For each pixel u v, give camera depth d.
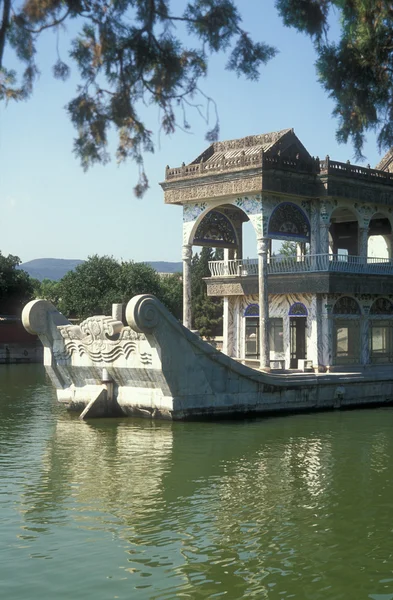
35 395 38.62
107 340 28.33
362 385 33.59
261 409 29.94
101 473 19.83
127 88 11.32
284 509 16.53
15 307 79.00
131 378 28.36
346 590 12.25
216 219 39.22
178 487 18.38
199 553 13.78
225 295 39.22
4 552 13.83
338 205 36.31
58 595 11.98
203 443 23.98
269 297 37.62
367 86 15.92
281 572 12.95
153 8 11.06
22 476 19.52
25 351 72.44
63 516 15.97
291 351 36.62
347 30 15.19
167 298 79.19
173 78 11.35
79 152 11.32
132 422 27.78
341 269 35.59
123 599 11.87
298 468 20.53
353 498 17.44
